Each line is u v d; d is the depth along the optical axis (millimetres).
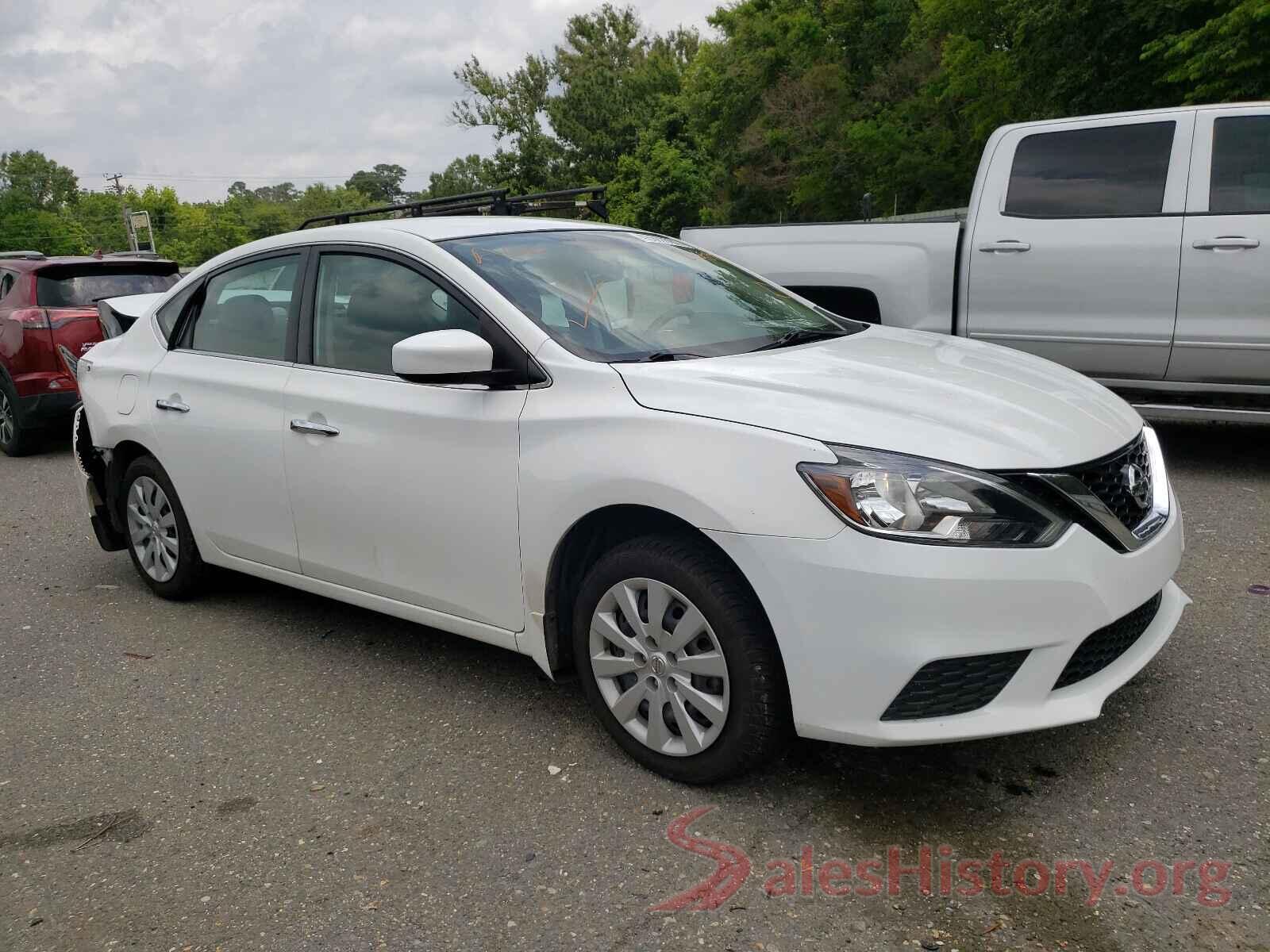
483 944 2416
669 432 2865
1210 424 7621
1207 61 16328
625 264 3891
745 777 3064
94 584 5379
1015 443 2705
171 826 3023
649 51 67188
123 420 4723
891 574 2539
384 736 3490
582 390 3105
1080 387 3369
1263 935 2285
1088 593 2646
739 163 48688
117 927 2568
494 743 3393
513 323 3312
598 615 3109
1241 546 4797
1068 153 6102
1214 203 5691
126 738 3605
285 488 3973
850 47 45625
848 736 2660
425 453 3443
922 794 2924
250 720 3680
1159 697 3379
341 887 2674
